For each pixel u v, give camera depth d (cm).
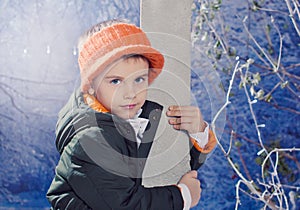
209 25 301
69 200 128
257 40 349
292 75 347
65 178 129
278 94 352
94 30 121
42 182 374
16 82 375
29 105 375
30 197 374
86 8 366
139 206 117
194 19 322
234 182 354
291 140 352
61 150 136
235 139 353
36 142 375
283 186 345
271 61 314
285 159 350
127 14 363
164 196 115
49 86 373
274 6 352
